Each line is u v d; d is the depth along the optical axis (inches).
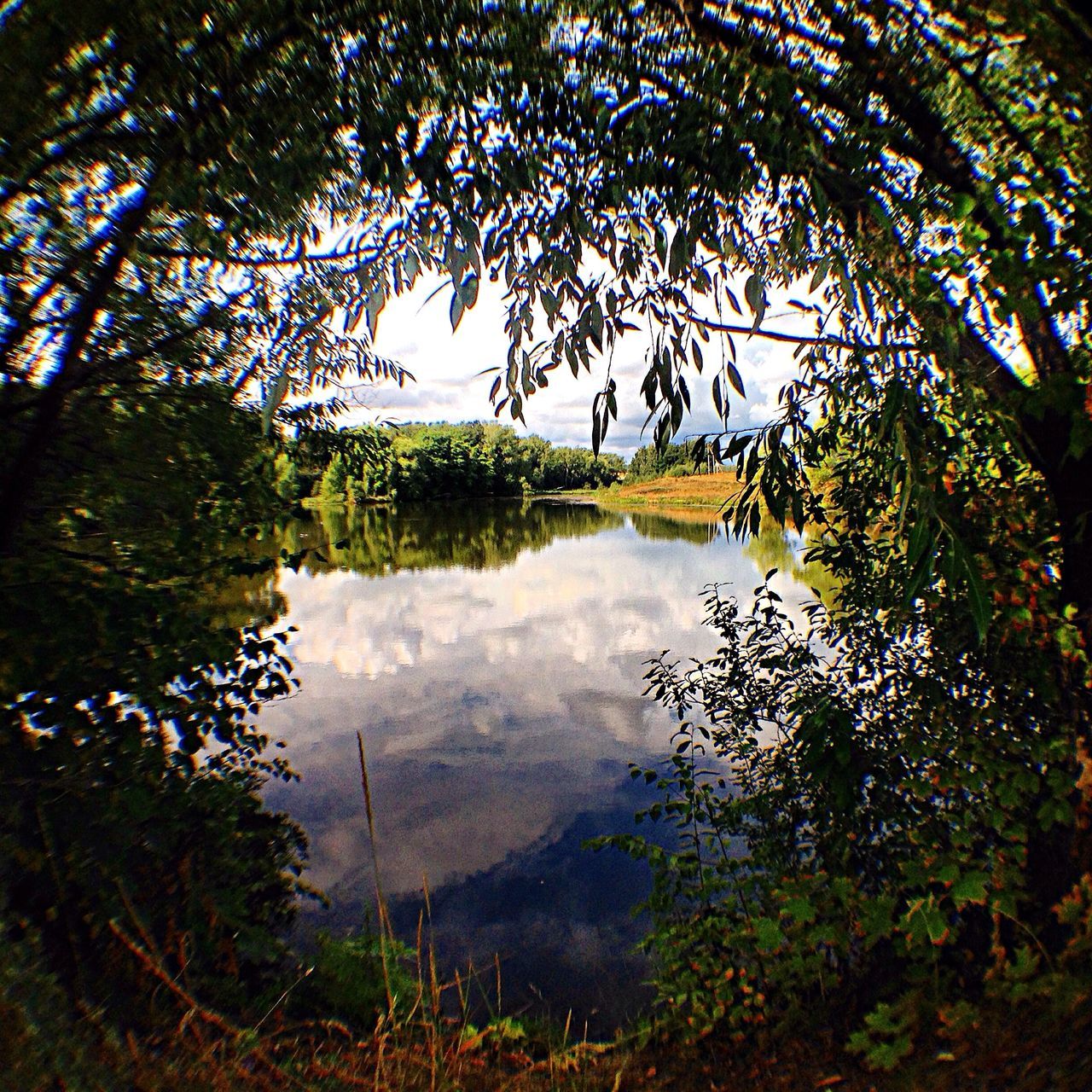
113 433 132.9
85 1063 60.3
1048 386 52.9
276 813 200.2
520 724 273.6
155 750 111.7
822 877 106.3
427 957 141.6
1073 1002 64.5
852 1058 89.0
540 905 159.6
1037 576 87.7
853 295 45.4
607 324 46.6
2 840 83.3
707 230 45.4
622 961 140.6
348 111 46.6
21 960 65.7
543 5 45.4
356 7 45.7
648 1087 98.2
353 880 168.9
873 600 110.5
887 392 45.1
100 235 85.4
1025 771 85.7
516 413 48.1
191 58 49.6
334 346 113.0
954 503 83.5
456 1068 93.0
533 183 45.9
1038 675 89.4
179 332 121.6
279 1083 80.4
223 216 54.6
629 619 461.1
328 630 437.1
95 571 119.7
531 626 446.9
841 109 51.5
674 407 45.7
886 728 108.6
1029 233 46.4
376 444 163.2
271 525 146.6
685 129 44.0
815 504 116.4
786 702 131.1
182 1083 69.1
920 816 103.8
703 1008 109.7
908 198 48.4
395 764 237.5
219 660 120.4
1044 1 47.1
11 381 103.3
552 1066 100.8
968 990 83.7
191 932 108.4
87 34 50.0
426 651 386.3
